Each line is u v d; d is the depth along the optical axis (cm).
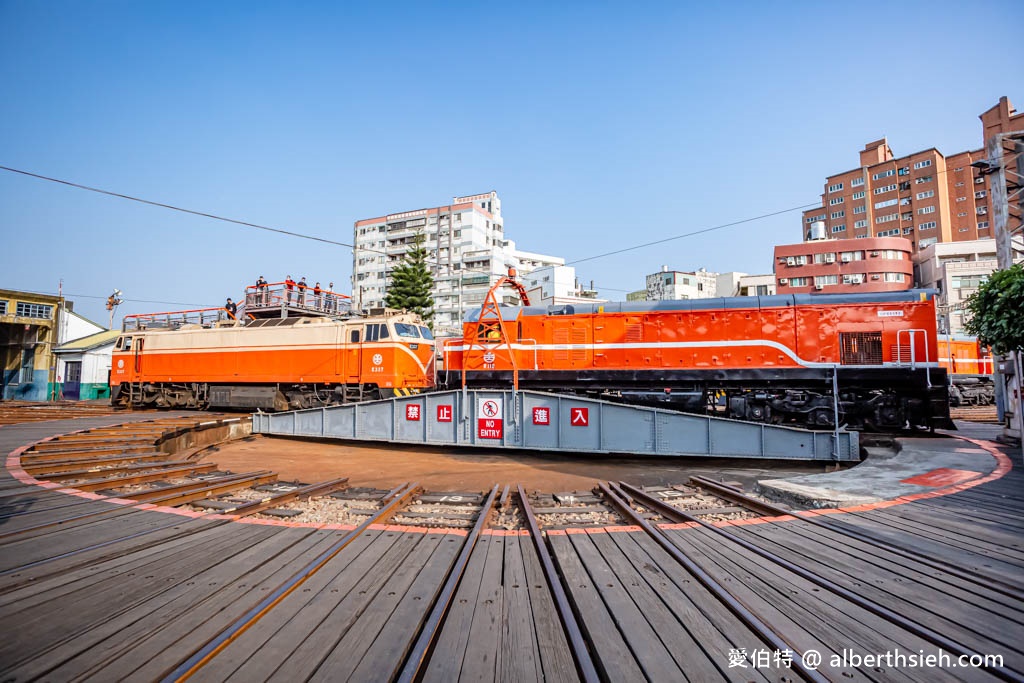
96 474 866
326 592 365
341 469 1188
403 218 7512
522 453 1427
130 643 289
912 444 1097
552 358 1630
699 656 279
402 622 318
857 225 7250
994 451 995
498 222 8388
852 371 1357
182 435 1443
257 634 301
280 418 1609
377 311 2008
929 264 5256
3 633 300
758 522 550
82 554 435
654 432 1175
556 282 6756
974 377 2742
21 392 3628
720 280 7619
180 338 2252
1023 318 762
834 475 809
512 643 297
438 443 1320
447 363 1766
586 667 262
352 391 1898
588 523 664
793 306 1436
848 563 421
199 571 401
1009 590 363
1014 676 254
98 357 3600
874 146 7375
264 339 2048
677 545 473
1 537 475
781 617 326
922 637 300
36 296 3750
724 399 1532
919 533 502
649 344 1547
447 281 6569
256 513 673
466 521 669
